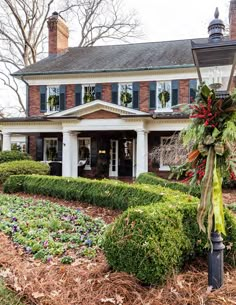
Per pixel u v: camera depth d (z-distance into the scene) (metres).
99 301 2.85
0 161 14.08
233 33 15.94
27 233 4.84
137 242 3.06
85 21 26.78
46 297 2.95
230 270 3.48
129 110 13.99
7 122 15.57
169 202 3.92
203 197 2.71
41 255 3.98
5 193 9.33
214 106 2.71
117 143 17.38
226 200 8.40
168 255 3.11
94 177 16.77
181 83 16.02
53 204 7.27
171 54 17.52
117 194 6.64
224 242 3.59
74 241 4.55
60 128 15.25
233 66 3.48
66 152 14.74
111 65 17.08
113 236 3.28
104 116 14.36
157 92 16.36
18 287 3.13
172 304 2.74
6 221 5.54
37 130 15.48
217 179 2.68
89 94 17.12
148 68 16.02
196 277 3.22
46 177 8.86
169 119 13.91
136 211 3.23
